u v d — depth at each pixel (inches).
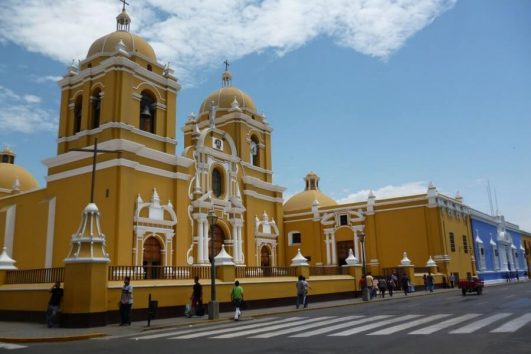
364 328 545.6
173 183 1112.2
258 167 1486.2
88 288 655.8
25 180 1664.6
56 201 1066.7
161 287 755.4
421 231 1477.6
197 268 861.2
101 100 1063.0
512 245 2358.5
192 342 485.1
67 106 1138.0
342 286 1194.6
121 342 511.2
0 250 1151.0
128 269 738.8
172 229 1076.5
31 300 724.0
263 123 1553.9
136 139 1052.5
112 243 935.7
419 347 398.3
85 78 1108.5
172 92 1167.6
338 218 1601.9
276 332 543.2
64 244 1019.3
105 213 964.0
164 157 1088.8
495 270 1999.3
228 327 628.7
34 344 520.7
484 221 1989.4
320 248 1620.3
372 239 1535.4
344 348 408.8
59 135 1130.0
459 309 737.6
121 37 1136.2
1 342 542.0
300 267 1082.7
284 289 1001.5
